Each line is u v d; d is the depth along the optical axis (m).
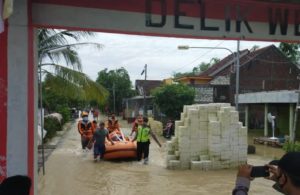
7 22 4.83
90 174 13.66
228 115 14.38
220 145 14.30
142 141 15.84
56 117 30.81
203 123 14.44
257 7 5.82
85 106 64.31
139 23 5.34
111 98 62.41
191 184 12.01
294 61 40.03
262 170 2.43
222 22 5.68
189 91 28.88
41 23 5.06
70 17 5.13
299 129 25.14
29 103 4.94
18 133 4.88
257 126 35.06
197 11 5.55
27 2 4.89
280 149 21.36
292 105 23.70
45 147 21.34
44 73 18.64
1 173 4.86
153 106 34.47
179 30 5.49
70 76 18.73
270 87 39.47
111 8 5.24
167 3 5.42
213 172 13.88
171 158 14.52
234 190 2.42
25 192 2.27
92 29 5.20
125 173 13.80
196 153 14.43
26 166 4.90
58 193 10.94
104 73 64.31
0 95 4.87
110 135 17.58
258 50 41.62
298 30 6.04
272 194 10.59
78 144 23.25
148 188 11.52
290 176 2.09
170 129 26.20
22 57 4.88
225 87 36.03
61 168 14.85
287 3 5.72
